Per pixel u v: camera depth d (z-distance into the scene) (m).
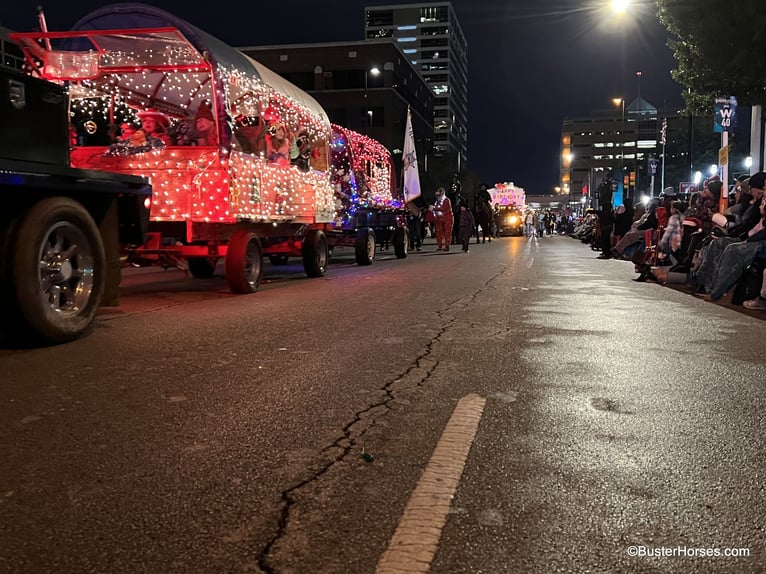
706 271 9.64
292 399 4.25
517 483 2.93
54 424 3.75
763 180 8.94
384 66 72.81
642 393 4.40
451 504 2.72
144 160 9.43
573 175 144.00
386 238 19.31
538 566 2.26
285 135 11.48
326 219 13.58
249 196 9.89
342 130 15.98
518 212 50.00
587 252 23.70
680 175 67.81
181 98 11.14
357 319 7.46
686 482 2.95
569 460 3.21
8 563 2.29
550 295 9.84
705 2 15.58
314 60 73.75
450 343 6.08
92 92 10.52
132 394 4.36
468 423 3.74
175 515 2.64
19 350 5.73
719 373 4.95
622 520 2.59
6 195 5.52
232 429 3.67
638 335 6.52
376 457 3.25
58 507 2.72
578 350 5.79
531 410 4.01
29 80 5.73
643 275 12.09
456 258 19.77
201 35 9.17
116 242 6.89
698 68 17.03
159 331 6.66
